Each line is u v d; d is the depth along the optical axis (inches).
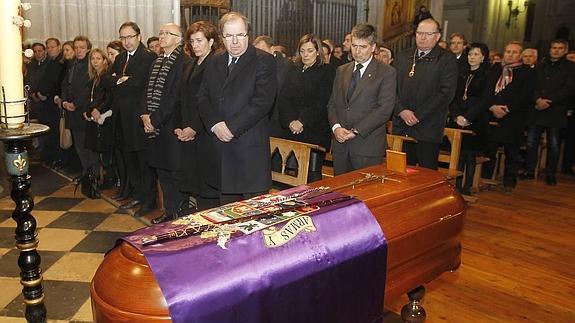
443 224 72.3
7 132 57.8
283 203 63.7
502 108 204.8
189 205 156.6
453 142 169.6
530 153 234.2
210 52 127.6
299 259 54.4
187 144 131.3
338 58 218.7
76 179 207.8
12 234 146.9
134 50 162.1
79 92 197.5
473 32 447.8
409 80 151.9
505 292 117.5
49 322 97.3
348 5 324.2
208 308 46.4
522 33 476.7
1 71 57.7
